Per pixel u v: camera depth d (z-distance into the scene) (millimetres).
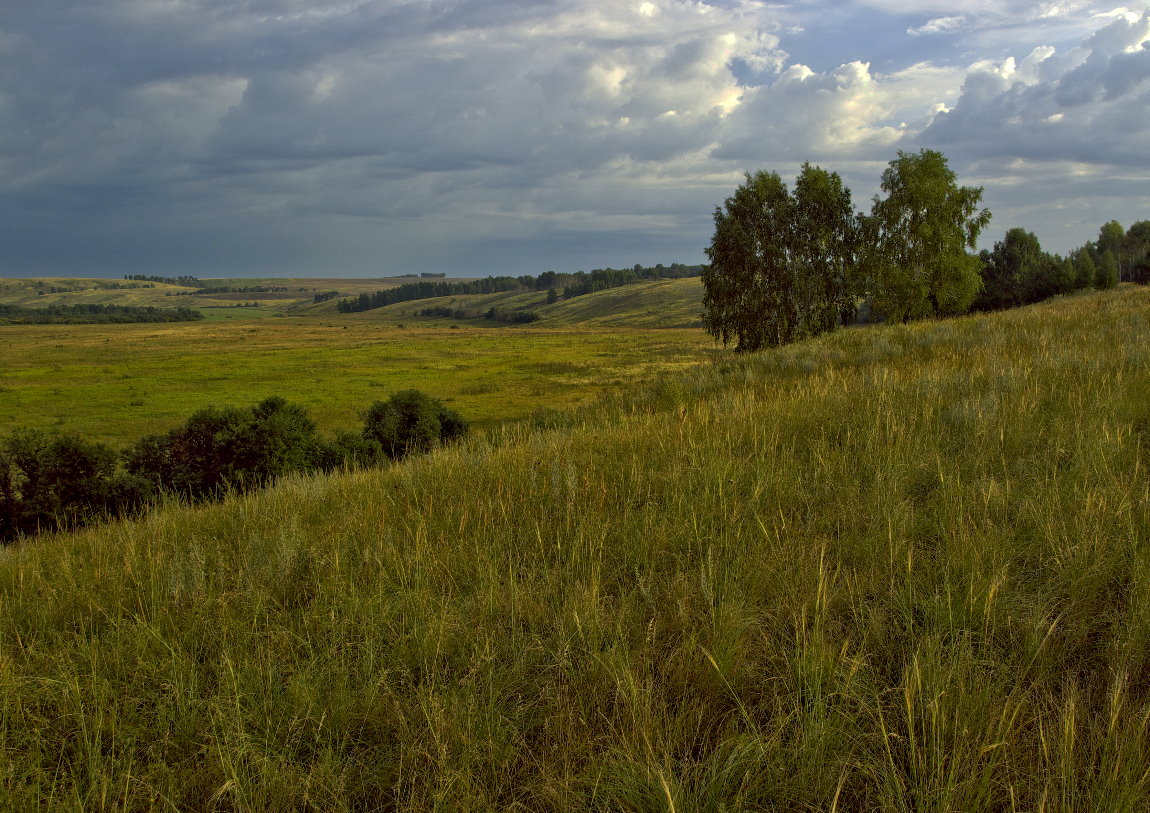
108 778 2146
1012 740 2031
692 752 2246
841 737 2131
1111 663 2295
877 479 3967
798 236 47406
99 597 3703
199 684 2713
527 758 2244
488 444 7691
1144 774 1795
